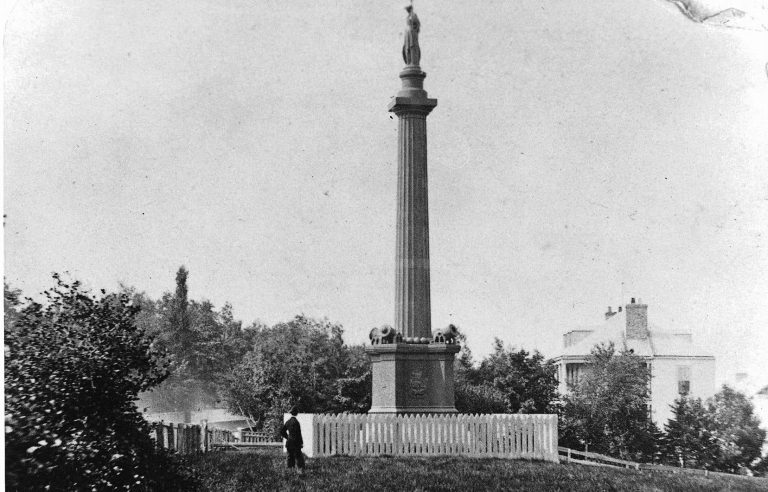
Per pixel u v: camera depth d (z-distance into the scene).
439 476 26.72
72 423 18.41
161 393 55.59
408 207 35.84
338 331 48.91
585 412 43.22
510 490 25.25
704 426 44.56
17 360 18.23
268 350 46.81
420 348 34.53
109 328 18.84
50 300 18.73
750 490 29.30
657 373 54.06
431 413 34.06
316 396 44.97
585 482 27.09
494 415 32.41
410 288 35.50
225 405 52.31
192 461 27.34
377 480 25.89
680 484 28.75
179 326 52.22
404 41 36.75
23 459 18.03
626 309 54.53
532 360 43.84
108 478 18.98
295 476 26.28
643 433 43.44
